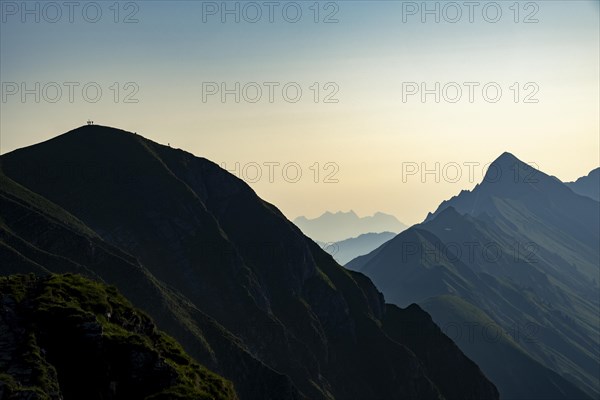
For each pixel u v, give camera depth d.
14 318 62.34
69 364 60.88
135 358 63.72
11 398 53.41
